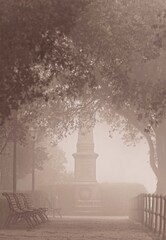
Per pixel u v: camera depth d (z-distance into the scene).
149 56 32.31
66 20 23.64
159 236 29.88
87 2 23.98
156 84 35.78
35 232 31.27
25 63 23.86
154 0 34.12
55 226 37.19
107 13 28.84
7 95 24.59
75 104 49.53
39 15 23.19
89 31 27.39
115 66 31.28
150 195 36.00
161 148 47.97
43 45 23.95
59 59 25.97
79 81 29.44
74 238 27.70
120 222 44.75
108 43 28.22
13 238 27.06
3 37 23.17
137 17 32.56
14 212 33.75
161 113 35.38
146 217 37.72
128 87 35.19
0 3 23.02
